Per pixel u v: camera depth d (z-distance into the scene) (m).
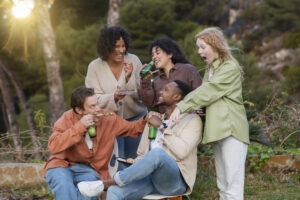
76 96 3.32
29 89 21.00
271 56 24.84
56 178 3.22
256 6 28.92
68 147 3.21
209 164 5.20
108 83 3.90
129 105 3.99
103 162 3.46
